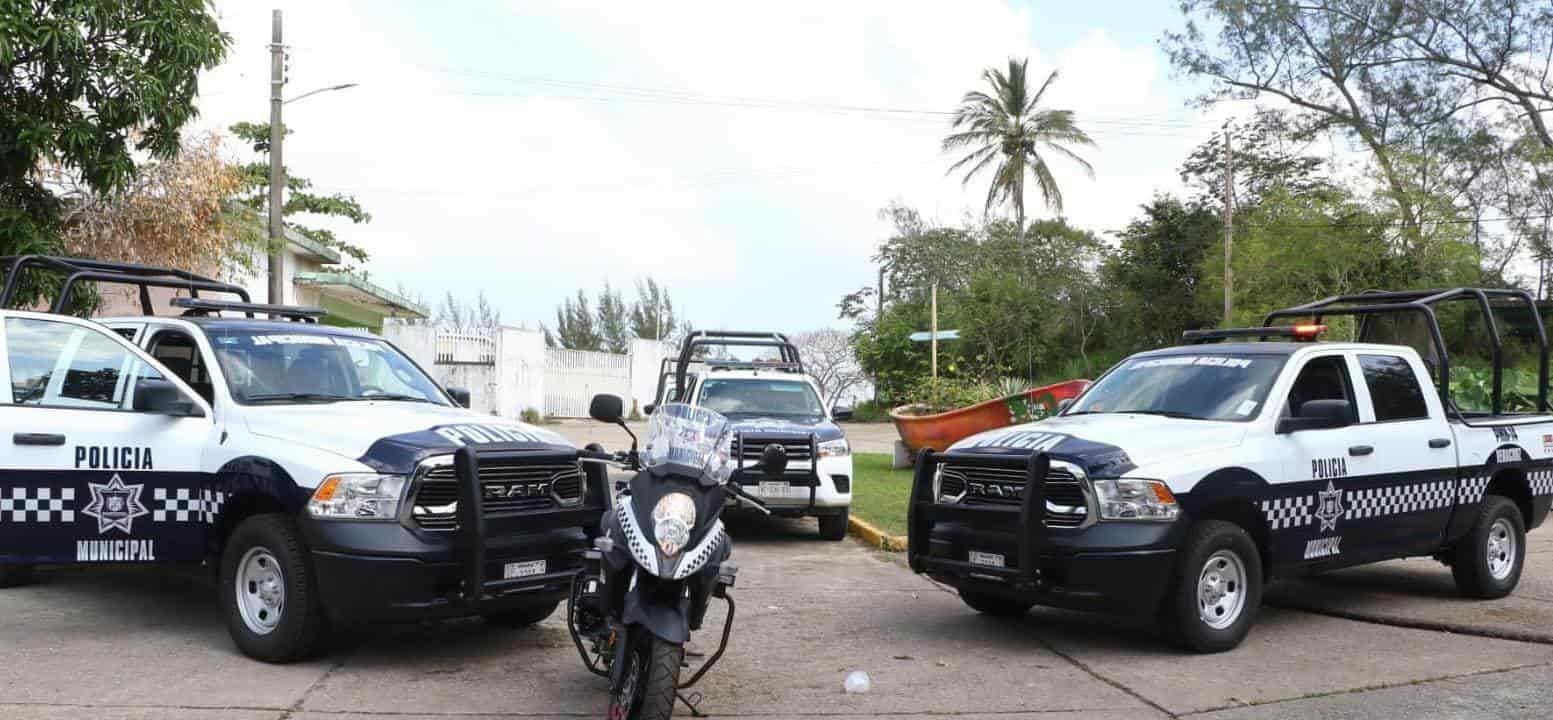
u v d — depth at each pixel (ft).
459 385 110.42
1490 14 106.42
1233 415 25.13
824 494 38.75
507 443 21.68
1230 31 117.08
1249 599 23.50
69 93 40.47
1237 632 23.31
